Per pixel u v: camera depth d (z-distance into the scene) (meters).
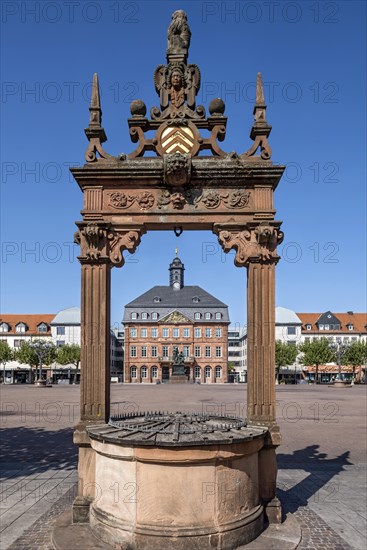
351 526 7.85
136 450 6.68
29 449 14.95
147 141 8.70
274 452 8.00
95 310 8.30
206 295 108.94
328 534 7.48
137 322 104.88
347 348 74.88
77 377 95.25
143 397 39.38
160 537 6.52
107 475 7.11
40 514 8.38
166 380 100.81
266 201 8.41
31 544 7.04
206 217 8.45
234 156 8.46
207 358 103.50
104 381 8.19
